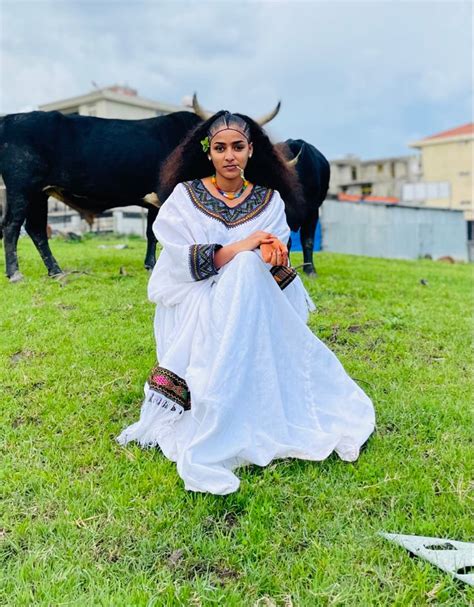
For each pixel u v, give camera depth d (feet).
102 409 10.25
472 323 16.58
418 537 6.60
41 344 13.57
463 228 77.46
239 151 8.50
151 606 5.61
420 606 5.69
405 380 11.93
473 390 11.51
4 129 18.95
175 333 8.35
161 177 9.84
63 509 7.33
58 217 65.87
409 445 9.03
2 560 6.42
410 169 148.56
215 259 7.94
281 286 8.29
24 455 8.70
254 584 5.98
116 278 20.49
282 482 7.80
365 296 19.47
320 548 6.49
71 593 5.84
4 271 21.75
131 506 7.34
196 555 6.43
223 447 7.48
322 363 8.63
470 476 8.13
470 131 125.59
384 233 65.31
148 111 107.96
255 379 7.84
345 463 8.32
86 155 19.36
